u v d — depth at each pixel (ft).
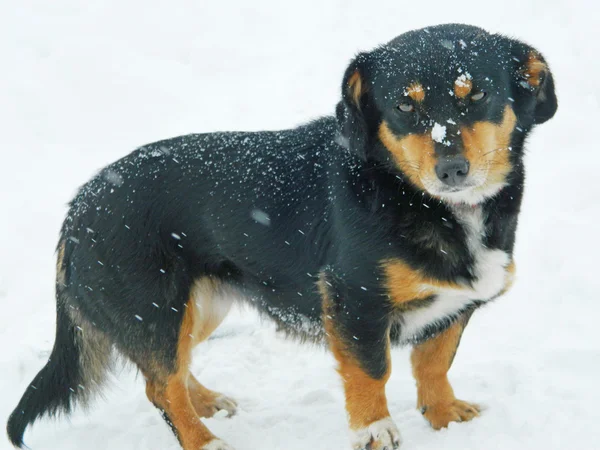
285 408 6.16
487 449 5.61
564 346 6.34
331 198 5.72
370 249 5.59
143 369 5.95
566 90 8.95
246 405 6.27
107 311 5.93
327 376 6.41
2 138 9.87
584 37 9.76
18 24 12.00
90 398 6.12
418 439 5.79
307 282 5.83
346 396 5.74
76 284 5.97
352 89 5.63
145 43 11.85
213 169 5.92
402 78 5.52
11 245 7.88
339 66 10.45
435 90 5.48
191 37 11.99
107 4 12.73
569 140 8.06
